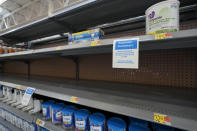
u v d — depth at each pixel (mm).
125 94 668
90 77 1296
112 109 501
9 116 1309
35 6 1632
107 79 1181
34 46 1969
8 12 1800
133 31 1033
